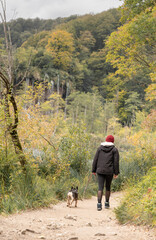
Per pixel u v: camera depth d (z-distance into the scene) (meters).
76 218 4.51
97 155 5.88
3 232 2.88
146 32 13.80
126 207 4.40
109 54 17.30
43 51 82.06
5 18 5.78
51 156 8.56
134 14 15.84
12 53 5.97
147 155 10.90
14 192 5.12
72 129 9.73
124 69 17.09
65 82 92.69
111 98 89.31
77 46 122.19
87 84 110.50
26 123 7.13
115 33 16.34
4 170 5.51
